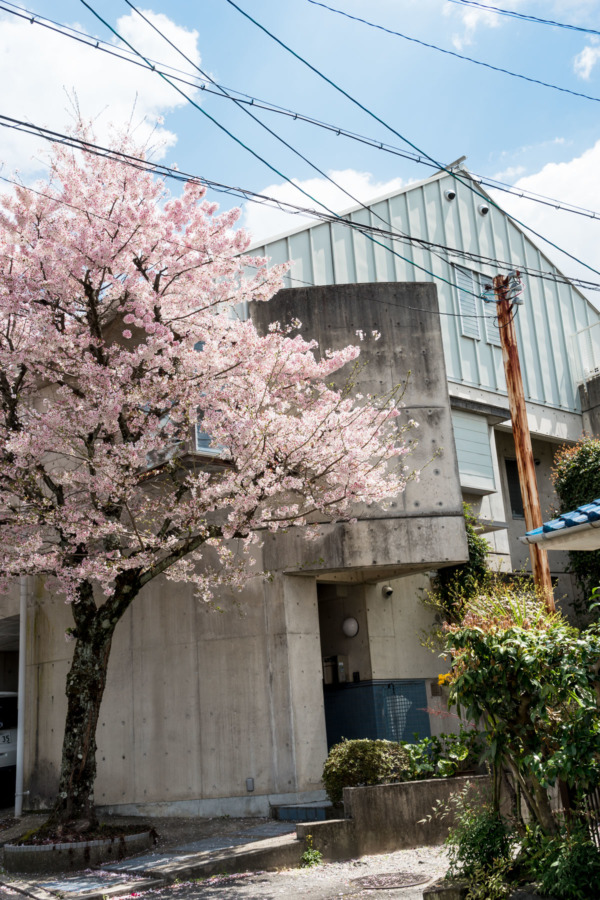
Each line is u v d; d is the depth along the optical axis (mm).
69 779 10852
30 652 15953
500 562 16234
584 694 6559
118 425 11391
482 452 17391
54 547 11055
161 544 10953
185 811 13062
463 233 19875
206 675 13492
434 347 14656
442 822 10453
